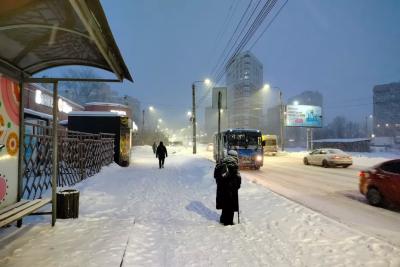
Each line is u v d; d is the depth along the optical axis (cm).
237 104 10356
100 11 392
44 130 1443
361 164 2967
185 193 1202
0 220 539
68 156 1398
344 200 1178
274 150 4519
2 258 512
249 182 1412
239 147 2325
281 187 1506
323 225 740
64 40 591
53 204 702
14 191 684
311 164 2833
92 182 1366
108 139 2130
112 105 5884
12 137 671
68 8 439
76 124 2355
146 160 3167
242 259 545
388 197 1020
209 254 567
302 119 5988
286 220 792
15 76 672
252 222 788
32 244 579
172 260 534
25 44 596
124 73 717
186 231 707
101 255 531
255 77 10362
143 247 588
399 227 800
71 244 581
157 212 883
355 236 657
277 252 578
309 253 571
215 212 904
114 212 859
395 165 1031
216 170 788
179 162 2877
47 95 3366
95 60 700
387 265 514
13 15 468
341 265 517
